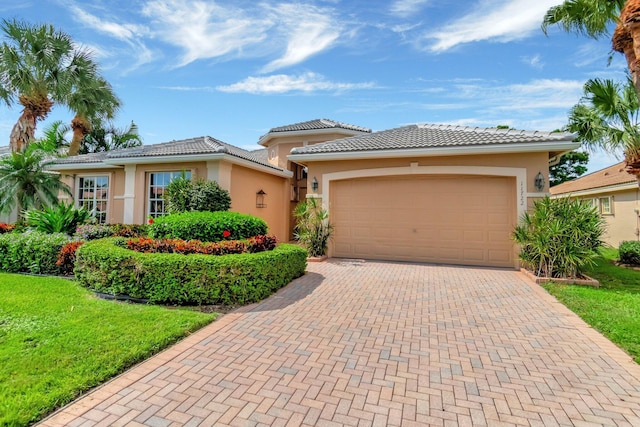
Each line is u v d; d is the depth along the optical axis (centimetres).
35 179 1270
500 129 1105
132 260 605
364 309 579
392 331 479
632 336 451
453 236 1038
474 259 1014
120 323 477
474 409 296
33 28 1445
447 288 728
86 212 1057
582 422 278
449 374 357
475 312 566
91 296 618
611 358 393
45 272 805
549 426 274
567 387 331
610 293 675
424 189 1072
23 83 1459
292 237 1812
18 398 295
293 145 1875
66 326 461
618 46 863
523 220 913
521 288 727
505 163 957
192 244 688
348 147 1128
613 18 895
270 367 370
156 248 680
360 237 1144
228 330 476
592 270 962
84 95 1784
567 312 563
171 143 1448
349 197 1161
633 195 1427
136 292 602
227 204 1128
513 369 368
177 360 384
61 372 341
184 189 1095
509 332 477
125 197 1303
